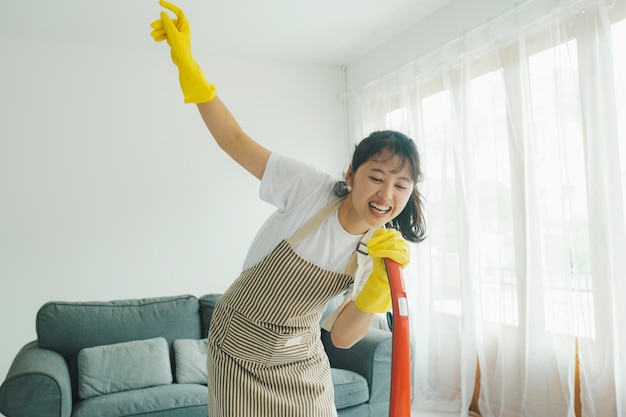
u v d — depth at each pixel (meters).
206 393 2.38
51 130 3.35
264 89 3.98
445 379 3.08
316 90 4.16
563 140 2.34
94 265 3.40
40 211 3.29
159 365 2.54
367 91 3.85
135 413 2.20
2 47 3.28
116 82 3.53
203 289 3.68
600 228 2.21
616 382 2.15
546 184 2.48
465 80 2.90
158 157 3.61
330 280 1.21
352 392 2.52
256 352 1.26
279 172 1.17
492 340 2.80
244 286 1.23
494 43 2.72
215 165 3.77
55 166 3.35
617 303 2.15
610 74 2.19
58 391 2.10
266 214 3.91
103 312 2.72
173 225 3.62
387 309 1.18
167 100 3.66
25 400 2.06
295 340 1.29
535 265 2.53
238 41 3.57
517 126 2.63
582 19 2.27
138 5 2.91
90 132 3.44
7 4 2.84
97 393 2.37
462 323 2.89
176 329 2.84
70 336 2.59
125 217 3.50
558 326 2.43
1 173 3.22
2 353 3.16
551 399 2.47
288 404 1.29
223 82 3.85
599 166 2.21
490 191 2.81
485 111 2.84
